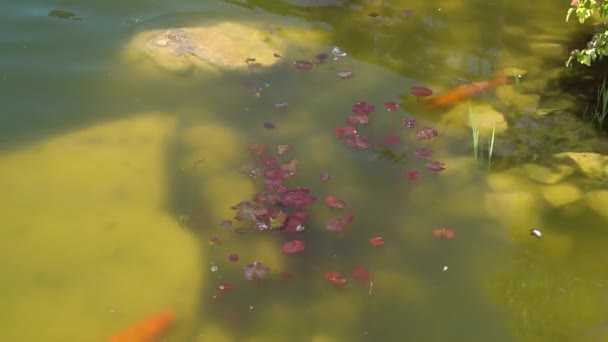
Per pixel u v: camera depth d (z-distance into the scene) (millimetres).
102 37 3949
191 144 3412
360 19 4234
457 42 4078
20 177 3232
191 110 3580
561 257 3016
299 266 2955
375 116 3559
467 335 2754
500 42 4090
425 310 2830
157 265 2943
